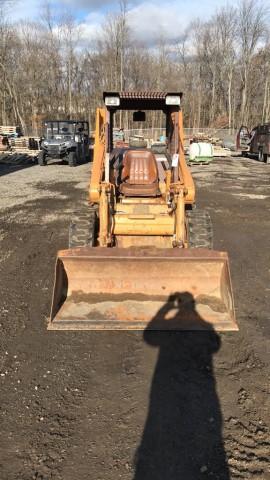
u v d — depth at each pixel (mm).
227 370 3609
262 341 4066
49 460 2660
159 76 53469
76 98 53375
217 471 2594
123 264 4086
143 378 3494
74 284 4129
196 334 4203
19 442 2795
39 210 9945
